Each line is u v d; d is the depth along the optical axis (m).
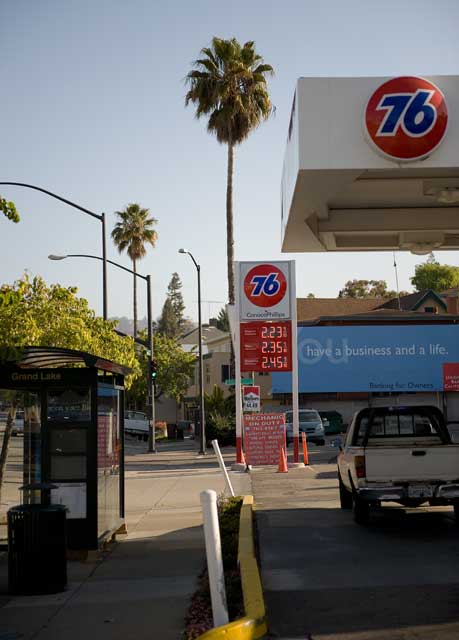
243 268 26.97
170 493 21.14
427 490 12.92
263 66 42.03
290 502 17.66
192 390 74.69
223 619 7.16
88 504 11.58
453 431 22.81
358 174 12.53
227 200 42.94
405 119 11.98
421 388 55.06
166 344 67.12
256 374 56.88
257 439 26.75
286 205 15.79
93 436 11.62
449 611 8.00
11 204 9.73
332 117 12.22
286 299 26.80
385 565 10.39
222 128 41.66
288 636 7.39
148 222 68.88
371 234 18.39
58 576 9.64
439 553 11.14
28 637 7.67
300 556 11.23
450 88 12.16
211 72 41.41
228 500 17.25
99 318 21.56
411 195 16.45
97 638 7.59
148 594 9.39
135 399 69.69
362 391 55.66
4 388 11.68
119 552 12.34
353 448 13.66
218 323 125.06
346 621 7.80
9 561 9.62
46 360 12.02
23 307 15.87
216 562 7.20
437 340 55.41
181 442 53.34
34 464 12.47
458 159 12.12
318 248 18.66
